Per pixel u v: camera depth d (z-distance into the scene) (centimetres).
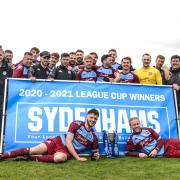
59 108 831
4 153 712
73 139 736
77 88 856
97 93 862
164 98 891
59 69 941
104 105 856
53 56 1004
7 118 795
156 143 791
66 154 702
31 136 793
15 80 830
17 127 792
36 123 805
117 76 923
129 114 861
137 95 880
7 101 810
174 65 1012
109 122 843
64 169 630
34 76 905
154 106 880
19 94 822
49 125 810
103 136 787
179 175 597
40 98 830
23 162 681
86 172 612
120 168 648
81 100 848
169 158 764
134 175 594
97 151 742
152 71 967
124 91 877
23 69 900
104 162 705
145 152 783
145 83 964
